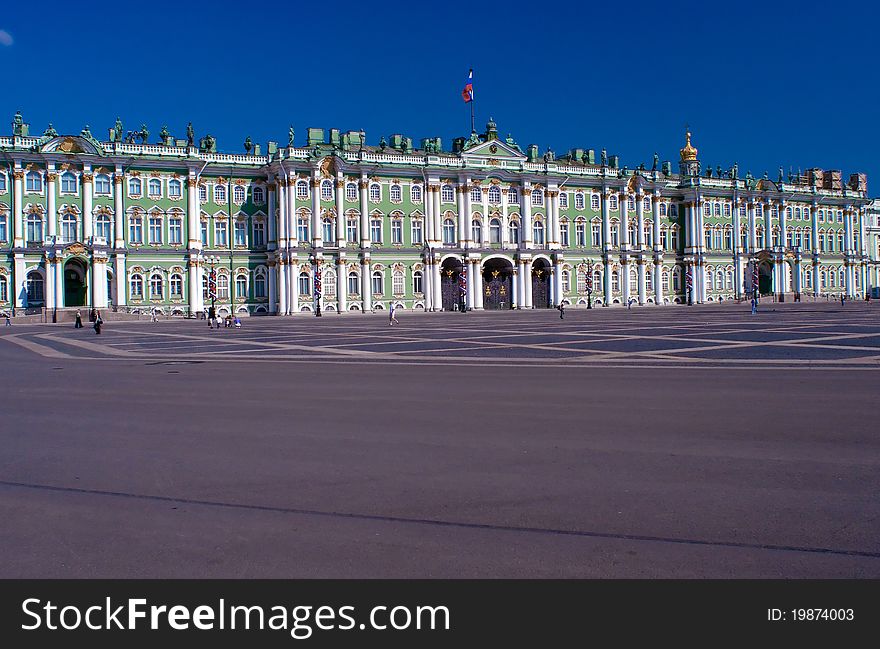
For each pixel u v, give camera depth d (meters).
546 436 15.10
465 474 12.32
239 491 11.59
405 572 8.57
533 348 36.75
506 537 9.48
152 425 17.03
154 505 10.95
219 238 106.00
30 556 9.13
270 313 107.50
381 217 110.00
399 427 16.31
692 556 8.82
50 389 23.97
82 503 11.09
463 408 18.69
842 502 10.56
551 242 118.44
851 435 14.74
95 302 97.00
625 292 125.06
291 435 15.65
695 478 11.84
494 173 115.06
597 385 22.55
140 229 101.50
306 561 8.88
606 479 11.88
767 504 10.52
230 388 23.47
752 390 20.88
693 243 130.25
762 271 139.88
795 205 140.50
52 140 95.31
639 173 125.69
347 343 43.31
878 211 158.50
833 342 36.75
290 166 104.00
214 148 107.00
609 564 8.66
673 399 19.50
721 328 50.97
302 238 105.75
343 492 11.43
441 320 78.50
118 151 99.69
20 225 94.94
